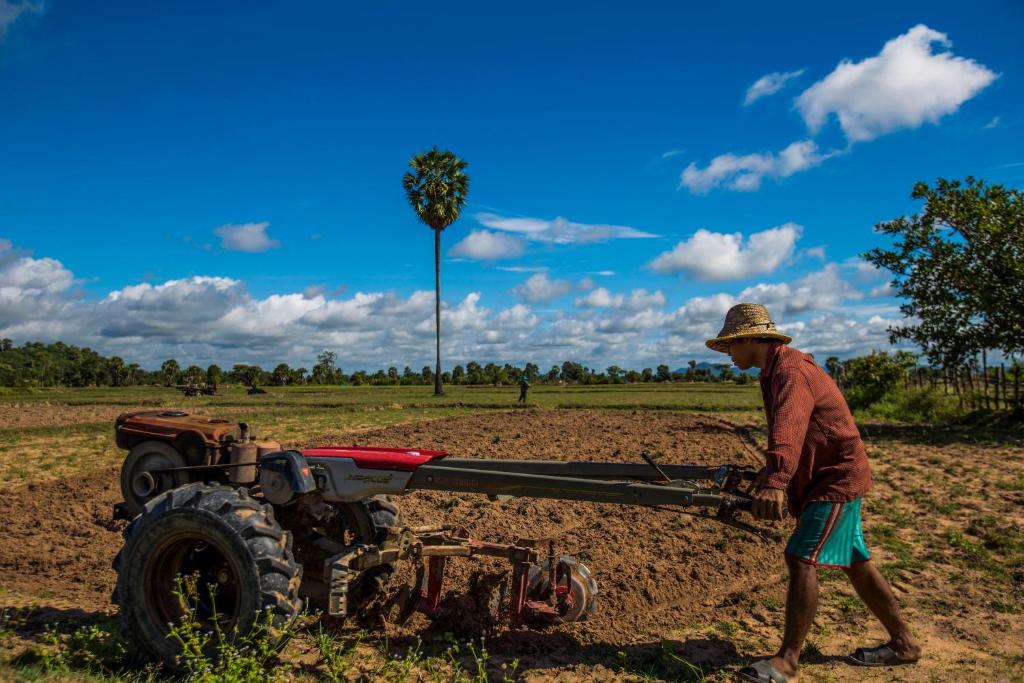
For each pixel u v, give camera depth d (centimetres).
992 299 1587
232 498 380
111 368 10925
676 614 499
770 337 384
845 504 363
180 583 369
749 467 385
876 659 404
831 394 368
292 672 384
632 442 1426
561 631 460
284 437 1614
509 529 705
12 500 859
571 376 11700
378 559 423
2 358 13538
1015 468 1072
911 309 1742
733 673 396
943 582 568
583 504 807
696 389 6994
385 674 385
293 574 375
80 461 1206
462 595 482
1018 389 1739
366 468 418
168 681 368
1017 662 407
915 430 1655
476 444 1410
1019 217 1554
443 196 4584
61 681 343
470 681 373
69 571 589
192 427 430
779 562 614
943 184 1659
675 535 682
